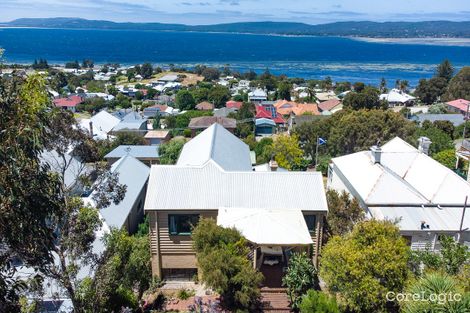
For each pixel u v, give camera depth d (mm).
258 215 24906
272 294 24328
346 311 21109
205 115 94500
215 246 22469
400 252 19500
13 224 10695
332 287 20312
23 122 10703
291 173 28359
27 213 10766
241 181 27812
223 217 25109
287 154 50500
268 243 23344
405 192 28688
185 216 26344
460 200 28422
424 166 32562
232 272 21438
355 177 32156
